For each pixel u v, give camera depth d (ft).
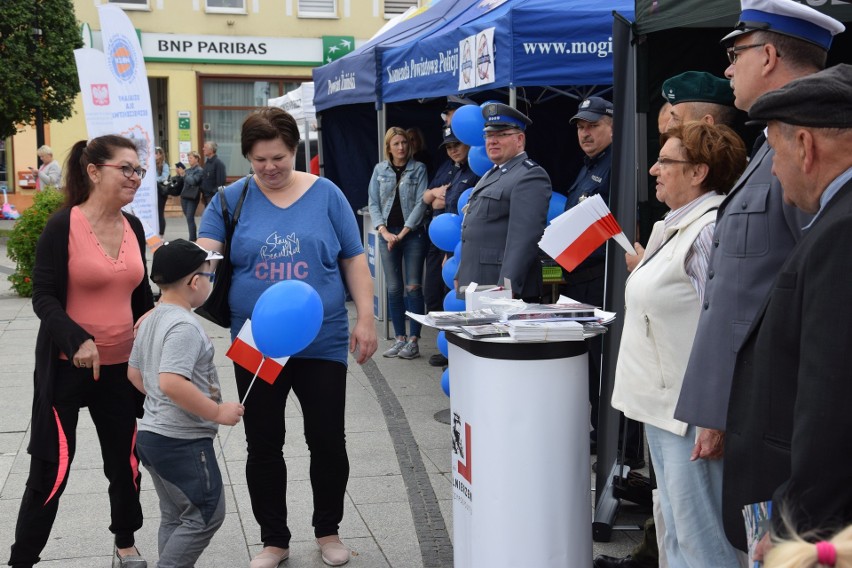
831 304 6.11
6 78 62.44
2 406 21.21
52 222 11.79
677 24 12.79
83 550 13.48
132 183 11.97
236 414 10.96
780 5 8.82
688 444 9.38
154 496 15.71
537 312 10.03
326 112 35.94
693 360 8.80
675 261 9.50
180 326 10.73
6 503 15.21
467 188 23.22
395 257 26.48
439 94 22.53
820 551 4.11
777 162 6.85
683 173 9.70
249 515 14.84
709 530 9.39
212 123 88.33
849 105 6.39
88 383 11.93
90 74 28.60
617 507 13.53
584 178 17.66
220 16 86.33
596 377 17.35
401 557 13.24
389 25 36.96
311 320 11.29
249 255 12.69
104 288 11.94
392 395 22.33
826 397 6.06
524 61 18.06
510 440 9.72
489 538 9.98
